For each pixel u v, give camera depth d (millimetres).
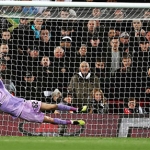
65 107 21516
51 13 23562
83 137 23406
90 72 24719
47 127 23594
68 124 21656
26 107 21203
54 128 23625
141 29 24984
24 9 23484
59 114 23531
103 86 24969
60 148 22484
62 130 23562
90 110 24578
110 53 24984
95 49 24984
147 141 23156
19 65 25047
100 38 25047
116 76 24984
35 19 24828
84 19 23172
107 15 23469
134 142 22984
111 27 25047
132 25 24984
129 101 24969
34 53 25000
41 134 23594
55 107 21500
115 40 24938
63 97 25016
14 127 23578
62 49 25031
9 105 21047
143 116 23906
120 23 24969
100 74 24859
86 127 23672
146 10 23391
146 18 23453
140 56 25062
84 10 23500
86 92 24594
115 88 24969
